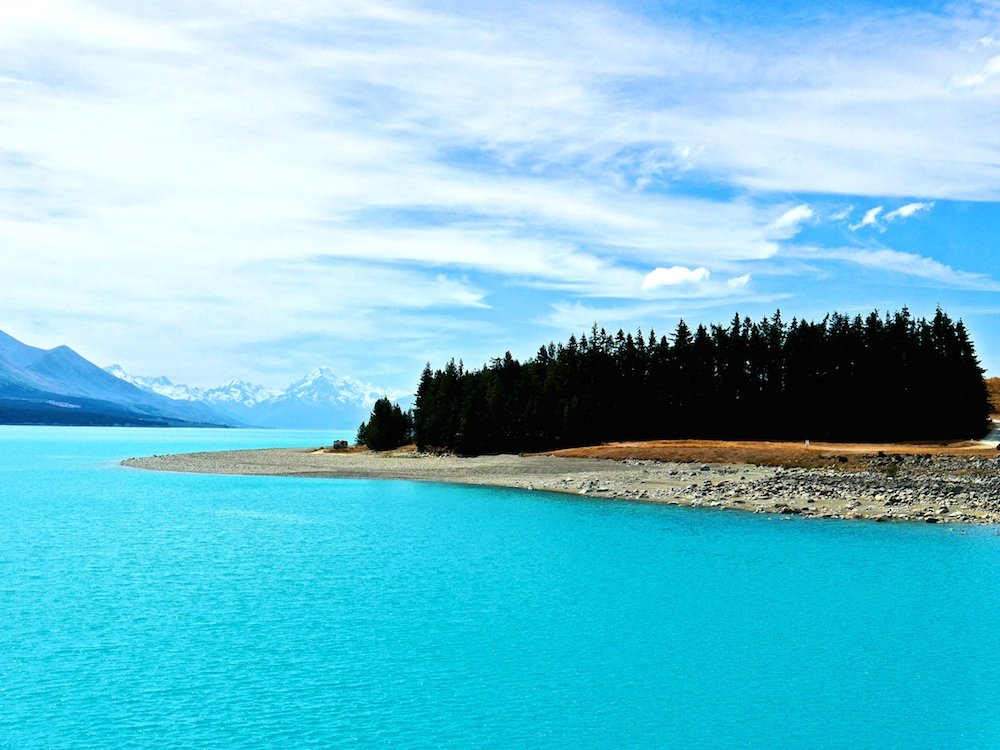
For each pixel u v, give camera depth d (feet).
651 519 187.62
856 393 389.19
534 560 138.00
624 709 74.54
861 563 135.74
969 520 181.98
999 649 91.56
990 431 378.53
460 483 282.15
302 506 215.51
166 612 103.30
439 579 123.24
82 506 216.13
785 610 106.73
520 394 423.64
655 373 428.56
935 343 400.88
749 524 178.60
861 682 81.61
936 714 74.08
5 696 75.77
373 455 430.20
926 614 104.68
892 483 228.02
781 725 71.87
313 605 107.45
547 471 304.30
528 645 91.81
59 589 115.24
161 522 183.21
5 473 345.31
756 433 414.21
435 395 439.63
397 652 88.84
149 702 74.54
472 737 68.18
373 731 69.10
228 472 338.13
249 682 79.77
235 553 143.64
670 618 102.63
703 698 77.25
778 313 428.97
